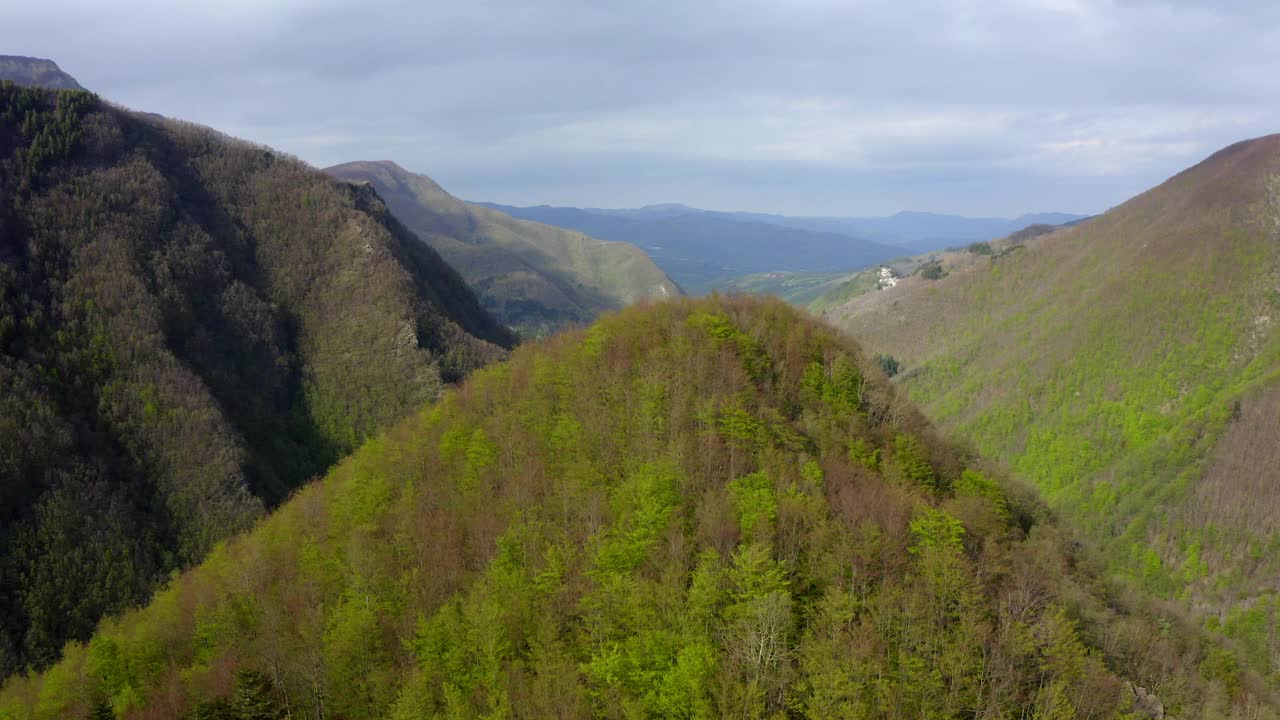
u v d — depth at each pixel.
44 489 134.62
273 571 84.81
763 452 78.88
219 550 110.19
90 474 141.00
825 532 65.62
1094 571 89.88
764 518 66.81
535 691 55.12
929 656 56.59
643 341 98.81
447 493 85.06
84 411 152.50
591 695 55.59
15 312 156.62
